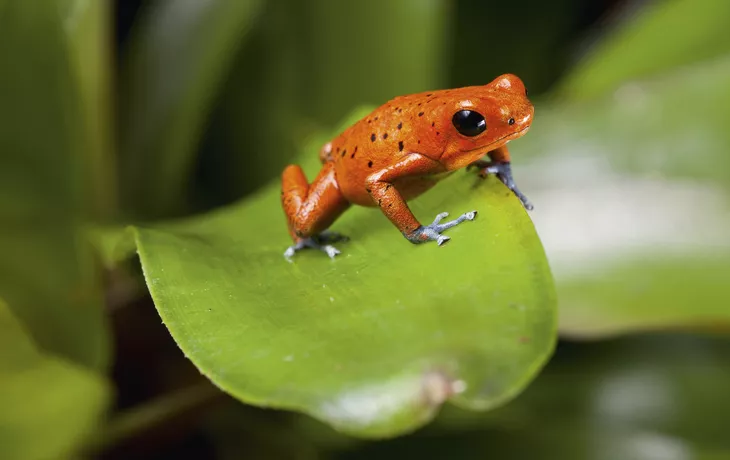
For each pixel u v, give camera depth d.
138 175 0.20
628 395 0.19
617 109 0.19
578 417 0.19
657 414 0.19
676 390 0.19
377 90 0.20
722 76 0.19
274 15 0.20
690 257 0.18
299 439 0.19
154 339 0.19
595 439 0.18
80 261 0.18
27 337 0.16
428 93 0.15
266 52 0.21
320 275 0.15
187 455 0.19
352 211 0.16
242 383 0.13
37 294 0.18
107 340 0.18
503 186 0.15
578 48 0.26
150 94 0.20
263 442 0.19
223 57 0.20
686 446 0.18
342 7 0.20
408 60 0.20
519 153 0.19
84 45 0.19
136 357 0.19
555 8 0.24
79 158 0.19
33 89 0.18
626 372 0.19
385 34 0.20
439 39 0.20
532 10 0.24
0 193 0.18
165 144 0.20
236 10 0.20
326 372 0.13
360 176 0.15
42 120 0.19
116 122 0.20
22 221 0.18
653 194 0.18
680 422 0.19
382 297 0.14
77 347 0.18
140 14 0.24
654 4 0.23
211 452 0.19
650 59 0.20
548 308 0.14
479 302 0.14
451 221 0.15
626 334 0.20
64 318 0.18
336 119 0.20
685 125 0.19
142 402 0.19
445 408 0.19
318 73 0.20
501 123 0.15
